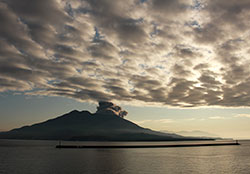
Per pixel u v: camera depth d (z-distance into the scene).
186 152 132.38
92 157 96.06
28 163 73.81
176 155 108.69
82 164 71.31
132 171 57.53
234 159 89.19
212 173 55.31
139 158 91.88
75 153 120.56
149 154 115.00
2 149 160.38
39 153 120.06
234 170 60.06
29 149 161.25
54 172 56.28
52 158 91.12
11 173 55.00
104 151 139.38
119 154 113.94
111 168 62.53
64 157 95.81
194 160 84.44
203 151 143.00
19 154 112.81
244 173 55.72
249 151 144.25
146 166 66.69
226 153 124.31
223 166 67.62
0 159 86.69
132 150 152.50
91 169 60.88
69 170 59.25
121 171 57.53
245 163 75.56
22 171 57.78
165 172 56.03
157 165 68.88
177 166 66.81
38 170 59.28
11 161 79.69
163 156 102.38
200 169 61.00
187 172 56.31
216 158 93.31
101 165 68.75
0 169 60.84
